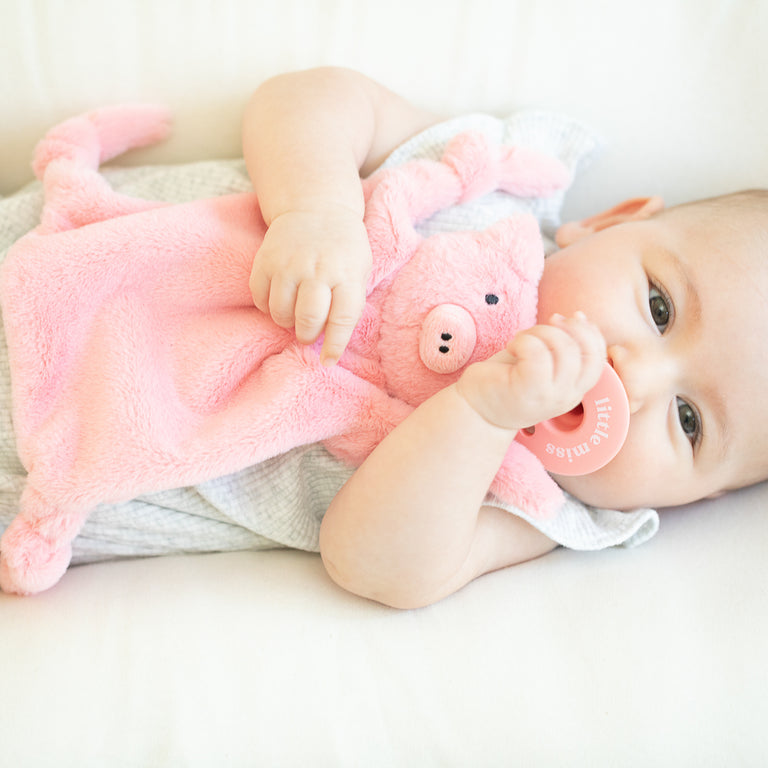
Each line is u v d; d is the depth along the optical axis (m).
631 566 0.89
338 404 0.83
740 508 0.97
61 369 0.81
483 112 1.13
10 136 1.06
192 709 0.70
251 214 0.89
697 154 1.16
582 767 0.70
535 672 0.76
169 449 0.79
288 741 0.69
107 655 0.74
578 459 0.82
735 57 1.10
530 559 0.94
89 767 0.66
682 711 0.74
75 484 0.78
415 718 0.72
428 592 0.81
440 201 0.92
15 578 0.79
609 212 1.06
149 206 0.89
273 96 0.94
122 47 1.03
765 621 0.81
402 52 1.08
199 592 0.81
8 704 0.68
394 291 0.85
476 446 0.75
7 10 0.99
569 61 1.10
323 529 0.85
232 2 1.03
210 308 0.85
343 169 0.84
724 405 0.87
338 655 0.76
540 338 0.73
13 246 0.83
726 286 0.85
